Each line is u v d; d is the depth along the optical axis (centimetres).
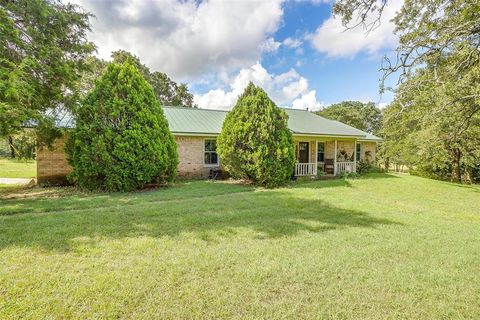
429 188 1274
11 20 733
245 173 1168
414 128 1415
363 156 2109
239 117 1148
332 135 1595
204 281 311
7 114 712
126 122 932
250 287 302
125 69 959
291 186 1185
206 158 1450
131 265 346
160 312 253
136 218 573
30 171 1809
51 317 241
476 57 739
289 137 1191
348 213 675
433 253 420
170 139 1055
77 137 906
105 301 266
